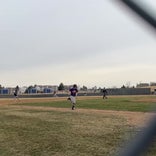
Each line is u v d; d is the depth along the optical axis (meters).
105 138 16.45
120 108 36.88
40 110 34.94
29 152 14.09
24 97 92.06
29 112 32.22
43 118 25.97
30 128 20.31
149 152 12.00
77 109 36.50
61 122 23.03
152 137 5.10
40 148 14.75
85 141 15.95
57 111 33.16
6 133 18.53
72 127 20.30
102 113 29.73
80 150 14.24
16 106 44.19
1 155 13.62
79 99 67.88
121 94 103.94
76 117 26.36
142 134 5.14
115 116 26.41
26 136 17.55
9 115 28.80
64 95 104.00
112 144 15.08
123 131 18.00
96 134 17.59
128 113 29.19
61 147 14.86
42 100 68.19
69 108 38.75
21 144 15.59
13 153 13.93
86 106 42.25
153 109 5.08
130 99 62.47
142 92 101.44
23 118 26.17
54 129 19.72
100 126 20.39
